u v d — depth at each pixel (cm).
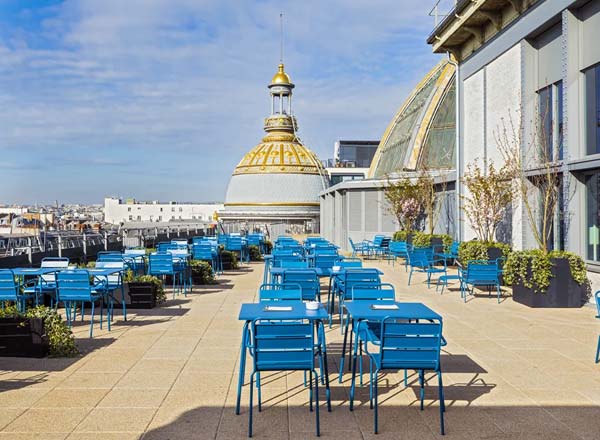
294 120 9800
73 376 791
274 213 8956
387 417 640
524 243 1733
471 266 1440
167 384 756
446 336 1048
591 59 1402
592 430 604
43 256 1811
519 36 1738
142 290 1350
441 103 3744
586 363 866
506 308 1351
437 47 2281
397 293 1614
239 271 2312
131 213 13988
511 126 1828
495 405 678
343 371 820
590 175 1422
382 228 3472
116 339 1025
